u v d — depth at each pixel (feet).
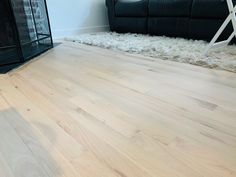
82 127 2.99
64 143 2.67
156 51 6.72
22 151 2.58
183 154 2.37
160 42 7.85
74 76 5.06
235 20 5.14
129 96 3.85
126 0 10.49
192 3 7.82
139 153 2.43
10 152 2.57
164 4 8.63
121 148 2.52
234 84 4.09
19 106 3.71
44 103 3.77
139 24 10.06
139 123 3.00
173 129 2.82
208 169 2.14
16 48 6.23
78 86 4.44
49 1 10.44
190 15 8.02
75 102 3.74
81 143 2.65
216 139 2.58
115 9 10.94
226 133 2.69
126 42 8.31
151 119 3.09
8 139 2.82
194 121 2.97
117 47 7.68
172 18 8.67
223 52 5.98
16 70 5.73
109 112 3.35
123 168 2.22
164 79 4.54
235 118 2.99
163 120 3.04
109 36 10.04
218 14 7.13
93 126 3.00
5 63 6.13
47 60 6.61
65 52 7.59
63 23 11.13
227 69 4.83
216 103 3.42
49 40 8.56
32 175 2.20
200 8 7.54
